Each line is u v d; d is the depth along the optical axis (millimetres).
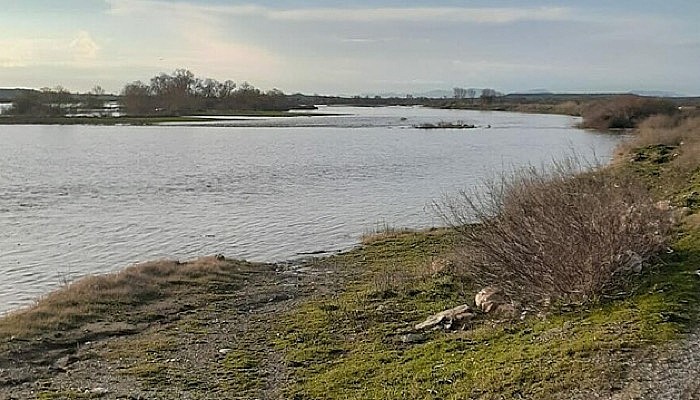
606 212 11500
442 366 9711
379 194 36000
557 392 7770
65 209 31844
